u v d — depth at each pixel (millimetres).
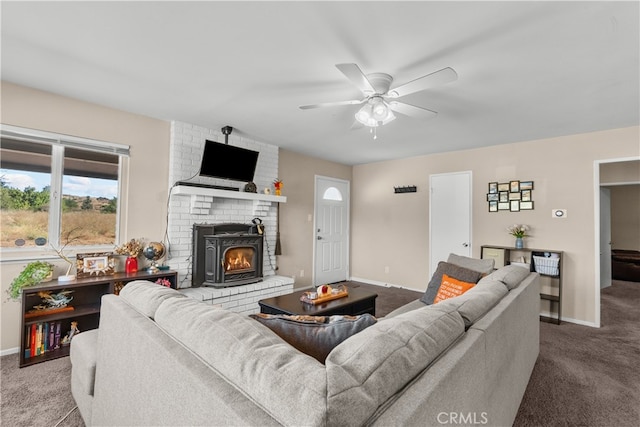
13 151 2670
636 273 6008
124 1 1603
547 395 2070
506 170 4238
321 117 3316
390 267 5469
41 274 2541
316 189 5391
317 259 5387
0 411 1832
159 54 2119
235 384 767
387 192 5555
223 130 3703
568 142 3785
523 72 2250
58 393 2025
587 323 3594
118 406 1271
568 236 3754
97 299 3006
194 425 794
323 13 1668
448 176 4797
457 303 1368
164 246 3424
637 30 1742
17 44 2012
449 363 923
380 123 2748
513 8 1596
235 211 4090
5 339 2561
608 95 2623
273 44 1973
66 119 2863
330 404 617
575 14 1624
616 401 2012
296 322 1147
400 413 691
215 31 1851
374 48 1982
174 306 1179
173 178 3500
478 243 4453
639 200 6539
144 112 3254
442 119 3264
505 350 1500
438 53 2023
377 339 875
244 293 3697
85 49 2066
